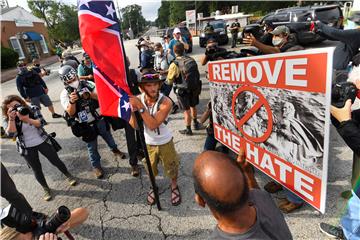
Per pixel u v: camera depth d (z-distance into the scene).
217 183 0.88
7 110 2.86
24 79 5.64
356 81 1.75
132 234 2.49
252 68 1.97
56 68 17.78
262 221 1.00
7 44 24.16
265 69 1.83
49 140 3.18
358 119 1.72
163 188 3.11
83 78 4.92
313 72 1.45
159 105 2.46
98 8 2.01
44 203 3.14
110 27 2.05
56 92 9.27
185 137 4.34
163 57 6.35
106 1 2.01
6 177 2.15
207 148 3.25
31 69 5.83
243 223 0.94
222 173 0.89
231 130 2.54
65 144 4.75
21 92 5.71
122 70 2.15
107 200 3.04
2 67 21.31
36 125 2.93
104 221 2.71
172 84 4.41
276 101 1.82
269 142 2.03
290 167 1.86
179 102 4.27
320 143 1.55
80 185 3.40
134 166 3.38
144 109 2.29
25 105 2.99
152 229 2.52
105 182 3.39
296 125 1.70
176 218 2.61
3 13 24.14
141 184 3.26
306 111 1.58
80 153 4.32
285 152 1.87
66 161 4.09
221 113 2.63
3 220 1.33
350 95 1.58
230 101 2.40
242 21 19.66
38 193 3.38
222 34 14.02
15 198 2.22
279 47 3.23
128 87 2.21
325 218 2.30
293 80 1.61
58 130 5.51
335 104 1.64
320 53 1.37
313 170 1.66
